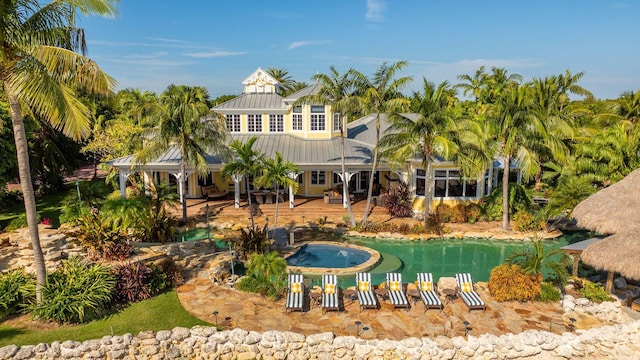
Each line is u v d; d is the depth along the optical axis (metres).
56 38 12.33
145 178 33.31
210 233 25.73
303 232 26.16
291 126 34.75
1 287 14.07
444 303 15.83
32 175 34.25
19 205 32.38
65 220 26.17
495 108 25.78
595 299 15.65
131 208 21.33
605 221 15.81
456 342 12.61
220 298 15.88
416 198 29.34
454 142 24.16
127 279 15.52
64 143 40.19
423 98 23.80
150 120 26.70
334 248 23.17
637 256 13.76
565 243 24.88
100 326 13.46
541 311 15.30
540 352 12.70
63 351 11.71
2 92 13.85
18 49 12.03
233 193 35.81
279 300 15.95
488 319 14.68
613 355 12.64
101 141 36.62
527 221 26.25
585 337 12.85
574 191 24.30
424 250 23.70
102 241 18.58
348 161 29.81
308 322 14.30
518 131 24.38
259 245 20.97
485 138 25.06
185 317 14.30
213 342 12.54
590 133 35.81
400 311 15.20
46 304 13.59
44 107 11.78
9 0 11.18
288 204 32.41
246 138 34.38
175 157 30.48
